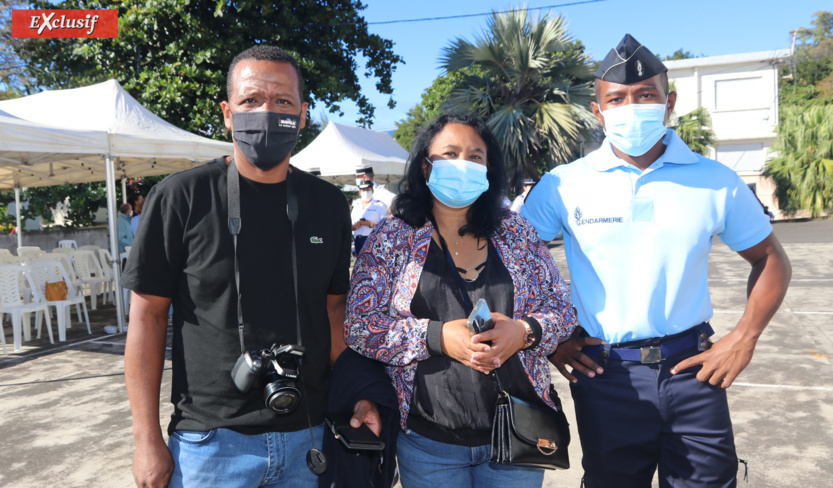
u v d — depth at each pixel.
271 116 1.42
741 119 29.14
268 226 1.49
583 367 1.79
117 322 7.34
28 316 6.53
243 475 1.45
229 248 1.44
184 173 1.47
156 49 11.76
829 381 4.32
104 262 9.25
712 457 1.70
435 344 1.50
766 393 4.11
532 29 15.41
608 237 1.76
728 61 28.73
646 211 1.73
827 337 5.58
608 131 1.76
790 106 26.00
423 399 1.60
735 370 1.67
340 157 10.80
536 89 15.76
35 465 3.30
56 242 13.57
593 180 1.81
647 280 1.72
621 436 1.75
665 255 1.72
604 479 1.79
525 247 1.73
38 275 6.63
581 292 1.84
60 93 7.91
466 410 1.58
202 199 1.45
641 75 1.71
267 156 1.43
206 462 1.43
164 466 1.41
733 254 12.62
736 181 1.75
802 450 3.19
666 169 1.75
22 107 7.66
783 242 14.91
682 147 1.77
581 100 15.09
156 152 7.11
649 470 1.80
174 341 1.50
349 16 13.28
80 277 8.17
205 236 1.43
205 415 1.44
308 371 1.55
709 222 1.72
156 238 1.42
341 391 1.60
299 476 1.56
